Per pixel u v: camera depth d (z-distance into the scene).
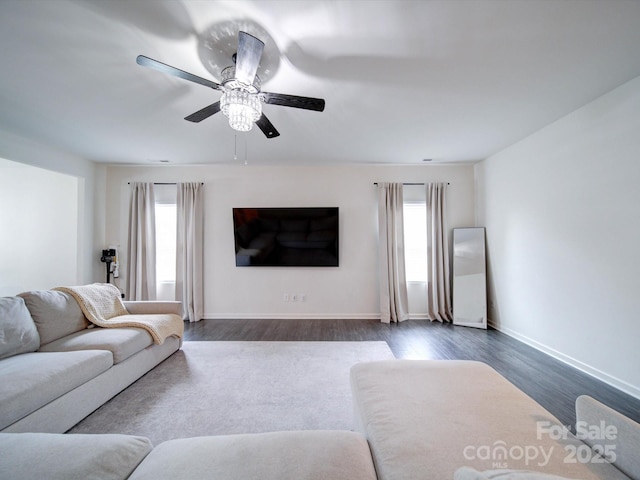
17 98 2.38
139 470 0.92
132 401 2.10
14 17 1.51
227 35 1.66
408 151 3.81
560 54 1.84
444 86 2.21
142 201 4.38
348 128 3.02
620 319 2.29
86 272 4.18
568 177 2.75
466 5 1.45
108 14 1.50
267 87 2.20
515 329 3.55
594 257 2.50
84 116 2.72
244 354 3.00
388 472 0.90
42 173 4.50
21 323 2.04
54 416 1.66
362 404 1.32
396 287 4.33
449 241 4.46
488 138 3.33
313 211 4.38
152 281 4.36
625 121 2.22
